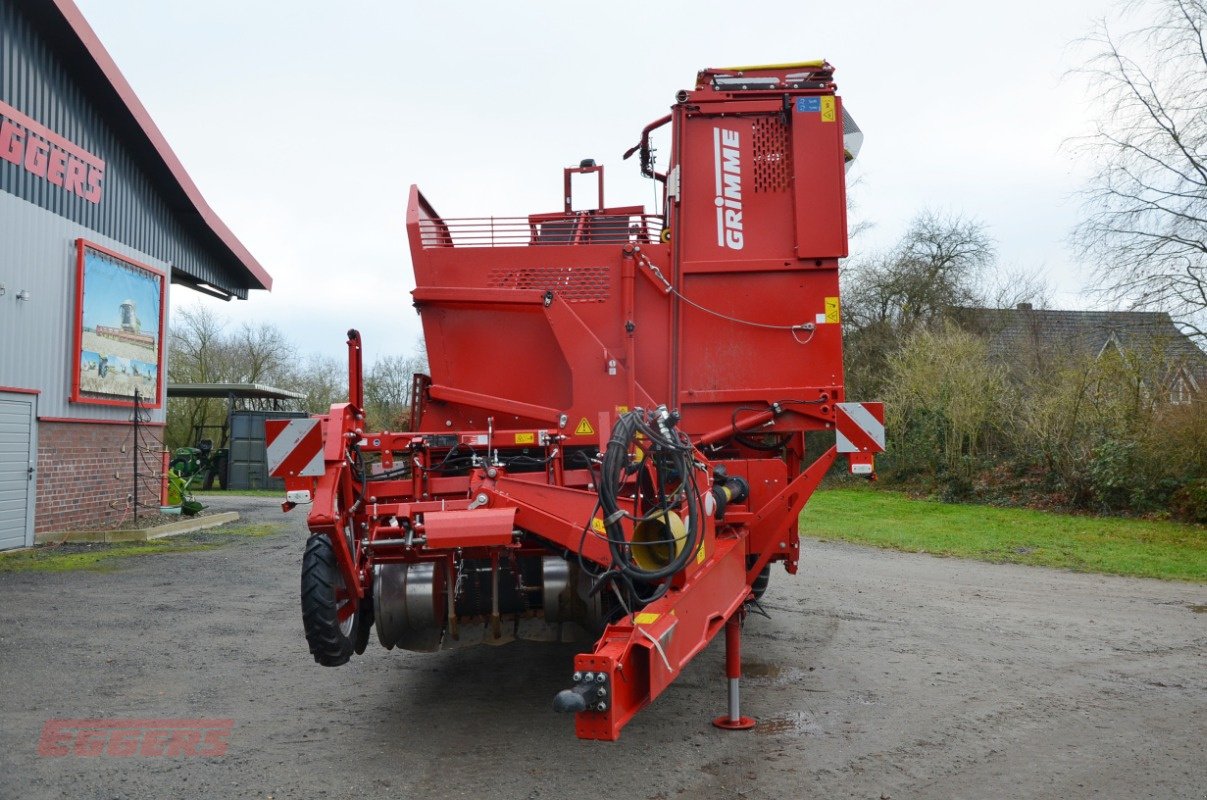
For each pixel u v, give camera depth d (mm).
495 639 5207
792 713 5418
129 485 16062
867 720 5281
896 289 31141
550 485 5281
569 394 6375
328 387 42562
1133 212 17031
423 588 5016
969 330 28953
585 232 6582
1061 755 4691
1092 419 17891
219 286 20156
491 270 6422
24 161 12930
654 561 4504
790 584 10461
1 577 10500
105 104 14969
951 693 5863
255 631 7766
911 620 8305
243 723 5230
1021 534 15023
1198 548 13320
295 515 19094
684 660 4125
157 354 17094
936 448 21453
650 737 4973
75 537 13891
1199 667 6570
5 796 4094
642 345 6375
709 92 6426
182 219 18141
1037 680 6191
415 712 5449
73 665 6535
